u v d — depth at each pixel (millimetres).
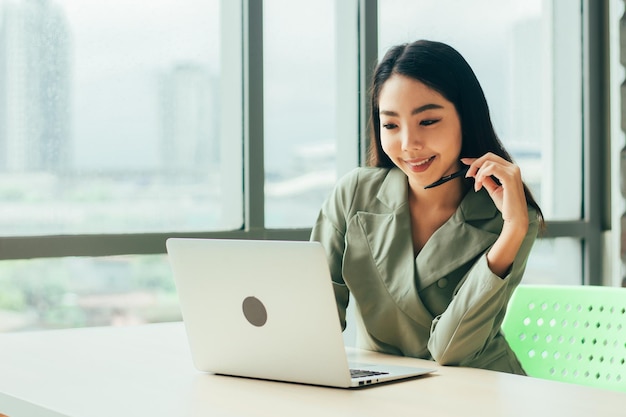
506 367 1790
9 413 1351
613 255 3240
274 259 1374
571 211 3449
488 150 1828
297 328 1387
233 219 2670
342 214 1928
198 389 1389
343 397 1328
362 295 1843
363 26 2826
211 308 1479
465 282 1661
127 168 2480
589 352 1768
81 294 2393
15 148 2307
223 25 2645
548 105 3373
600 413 1225
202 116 2609
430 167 1772
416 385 1424
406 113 1754
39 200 2342
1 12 2291
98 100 2438
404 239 1825
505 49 3219
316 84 2807
